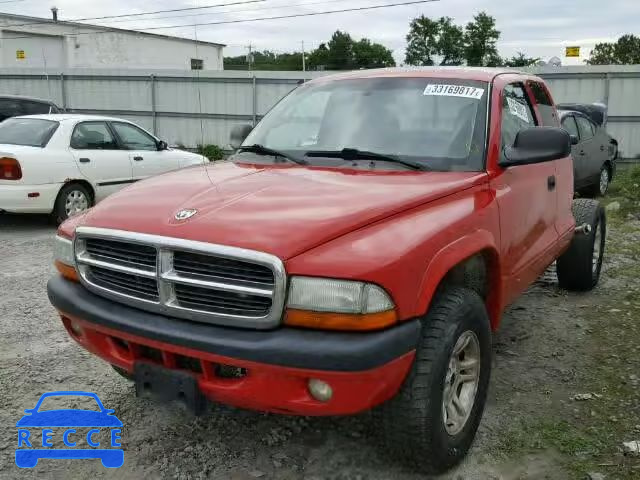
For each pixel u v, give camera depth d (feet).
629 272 21.93
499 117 12.60
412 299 8.77
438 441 9.52
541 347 15.34
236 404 8.97
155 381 9.37
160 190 10.71
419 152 11.99
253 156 13.05
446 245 9.57
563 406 12.37
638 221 32.32
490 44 174.19
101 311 9.62
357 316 8.28
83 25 125.70
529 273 13.58
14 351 14.84
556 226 15.72
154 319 9.17
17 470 10.30
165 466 10.41
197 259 8.85
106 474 10.22
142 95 74.43
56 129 29.91
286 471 10.27
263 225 8.86
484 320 10.46
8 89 80.64
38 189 28.32
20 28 115.44
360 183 10.62
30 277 21.17
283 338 8.32
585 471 10.19
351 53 224.94
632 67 56.80
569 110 38.09
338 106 13.41
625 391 12.96
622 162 58.65
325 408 8.45
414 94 13.10
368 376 8.25
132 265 9.47
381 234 8.96
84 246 10.09
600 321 17.08
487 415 12.01
